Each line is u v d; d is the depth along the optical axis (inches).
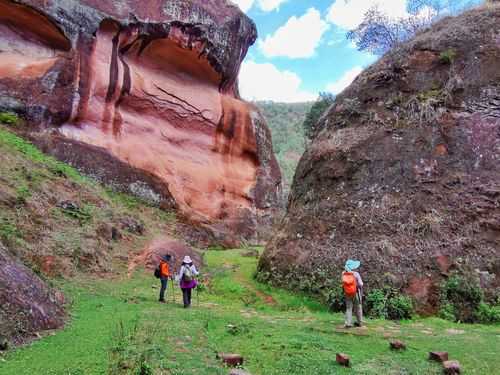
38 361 171.5
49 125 639.8
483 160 420.8
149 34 796.6
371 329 278.7
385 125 480.4
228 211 887.7
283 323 290.2
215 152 943.7
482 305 330.3
